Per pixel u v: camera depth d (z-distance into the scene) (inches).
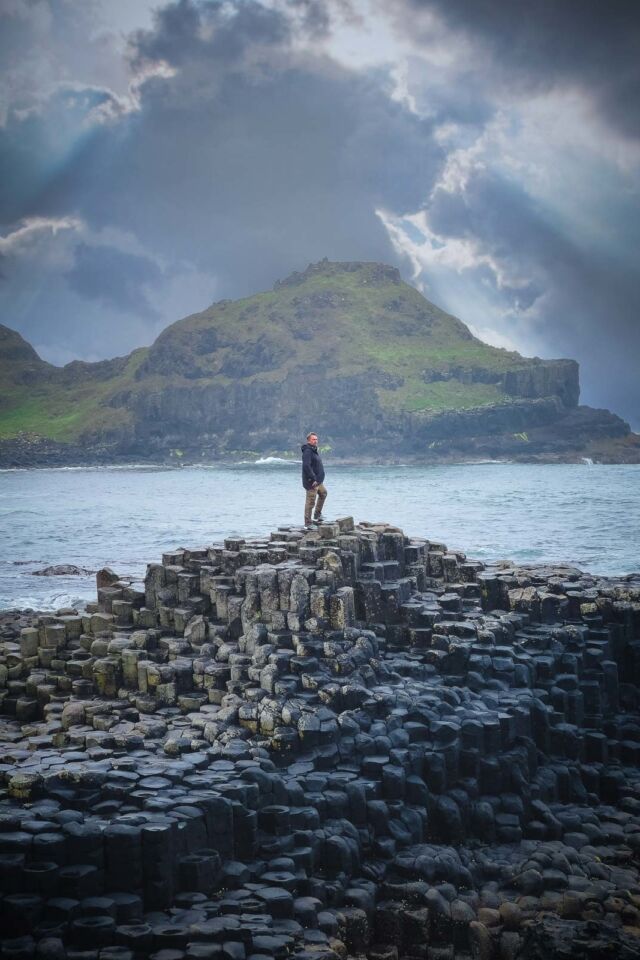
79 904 435.8
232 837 509.7
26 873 436.5
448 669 776.3
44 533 3159.5
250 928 435.8
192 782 531.8
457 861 564.7
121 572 2071.9
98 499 5708.7
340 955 461.4
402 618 832.3
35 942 409.7
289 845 528.7
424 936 507.5
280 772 594.9
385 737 634.2
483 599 962.1
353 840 550.3
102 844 458.3
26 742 678.5
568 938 477.1
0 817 472.4
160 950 419.5
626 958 454.0
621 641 942.4
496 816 636.7
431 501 4913.9
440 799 619.8
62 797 502.6
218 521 3668.8
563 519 3464.6
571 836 631.2
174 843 474.3
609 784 733.9
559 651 864.3
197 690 751.1
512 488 6663.4
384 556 912.3
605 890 539.2
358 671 712.4
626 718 861.2
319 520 1013.8
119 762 553.9
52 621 882.1
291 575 770.8
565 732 747.4
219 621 826.2
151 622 867.4
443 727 652.1
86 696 786.2
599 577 1175.6
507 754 675.4
